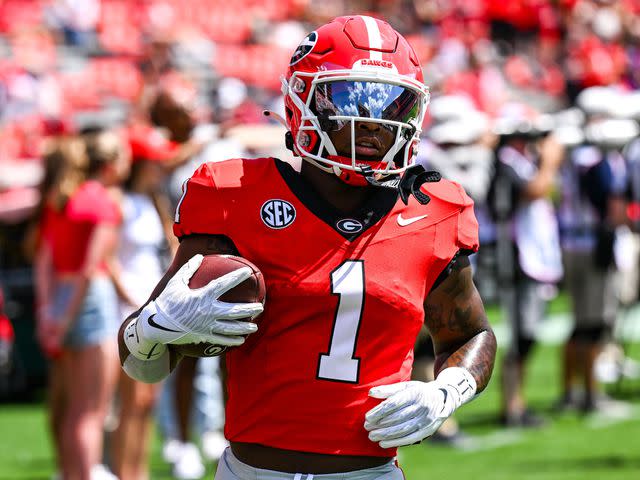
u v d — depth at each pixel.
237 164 8.98
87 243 17.00
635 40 62.06
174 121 19.14
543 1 72.50
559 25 72.25
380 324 8.72
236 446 9.02
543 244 24.09
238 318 8.32
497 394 29.30
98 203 16.98
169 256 19.19
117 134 17.73
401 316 8.77
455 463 21.84
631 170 25.31
